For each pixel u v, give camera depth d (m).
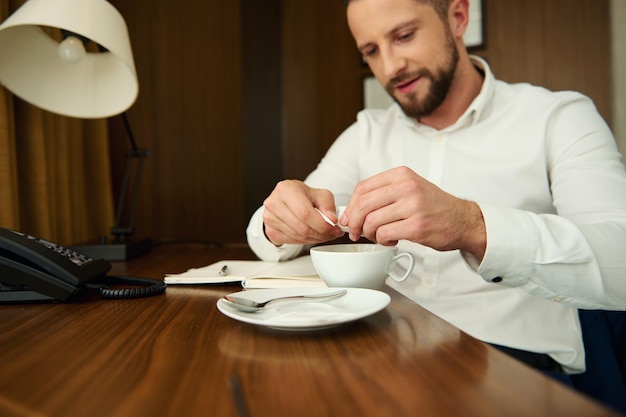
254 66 2.39
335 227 0.74
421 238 0.62
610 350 0.85
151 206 2.04
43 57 1.13
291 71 2.50
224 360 0.39
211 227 2.20
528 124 1.05
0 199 1.16
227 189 2.24
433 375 0.35
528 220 0.65
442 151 1.11
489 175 1.06
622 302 0.67
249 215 2.36
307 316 0.47
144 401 0.31
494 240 0.62
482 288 0.98
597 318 0.87
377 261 0.64
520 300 0.94
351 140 1.30
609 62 2.22
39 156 1.32
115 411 0.30
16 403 0.31
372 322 0.51
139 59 2.03
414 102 1.10
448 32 1.07
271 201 0.79
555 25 2.25
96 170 1.75
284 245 0.91
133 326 0.51
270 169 2.47
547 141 1.03
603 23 2.22
